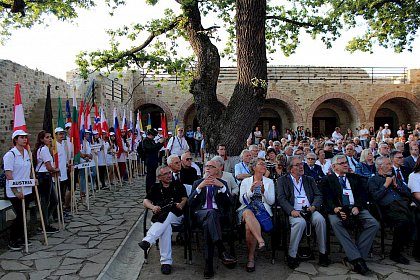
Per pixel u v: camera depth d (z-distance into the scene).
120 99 22.58
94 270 5.12
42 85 17.48
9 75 14.43
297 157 6.11
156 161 9.92
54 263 5.38
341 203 5.78
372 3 13.14
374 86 26.58
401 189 6.22
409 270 5.34
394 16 14.23
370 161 7.75
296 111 26.20
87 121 11.23
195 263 5.74
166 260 5.39
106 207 9.28
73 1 14.09
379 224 5.80
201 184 5.73
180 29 11.94
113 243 6.32
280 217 5.88
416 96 26.75
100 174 12.20
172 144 10.25
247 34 8.52
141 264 5.71
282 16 12.90
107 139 12.70
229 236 5.71
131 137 15.23
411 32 14.41
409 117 28.08
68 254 5.76
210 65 9.45
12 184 5.86
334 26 12.46
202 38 9.67
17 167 6.04
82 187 9.86
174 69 13.13
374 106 26.52
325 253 5.56
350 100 26.41
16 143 6.07
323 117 28.84
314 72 27.91
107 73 12.98
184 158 7.11
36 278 4.84
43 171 6.88
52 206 7.22
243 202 5.96
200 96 9.33
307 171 7.71
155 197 5.82
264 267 5.55
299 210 5.80
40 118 15.96
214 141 8.91
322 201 5.88
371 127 26.41
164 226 5.44
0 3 12.66
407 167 7.28
